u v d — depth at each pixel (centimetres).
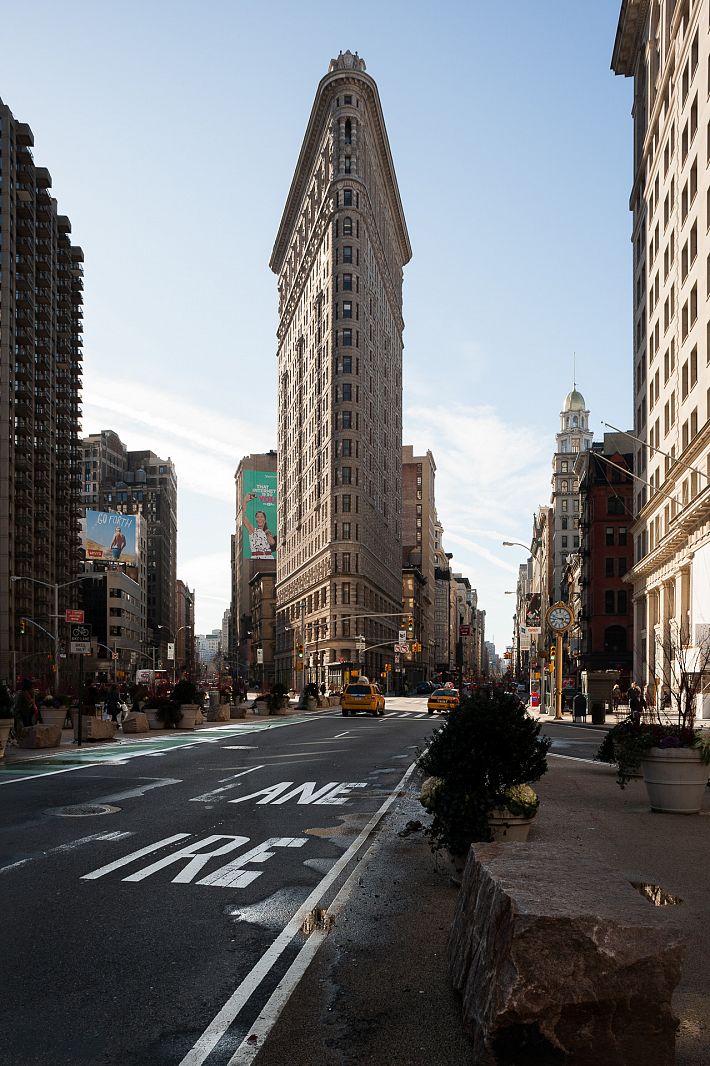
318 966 598
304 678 11756
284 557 14375
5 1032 492
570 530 14650
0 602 9194
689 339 4912
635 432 7212
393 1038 476
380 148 12219
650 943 399
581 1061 394
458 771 853
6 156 9756
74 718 3594
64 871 897
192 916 729
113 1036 486
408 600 16675
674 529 4925
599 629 8525
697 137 4672
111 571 16000
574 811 1267
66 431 11881
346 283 10738
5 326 9562
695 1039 467
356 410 10588
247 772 1844
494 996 412
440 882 859
